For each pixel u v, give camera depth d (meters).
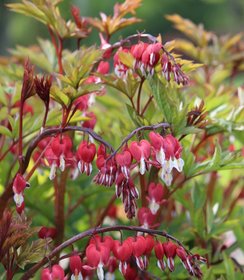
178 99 0.86
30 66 0.79
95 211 1.10
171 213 1.01
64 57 0.99
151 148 0.73
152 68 0.78
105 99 1.08
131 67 0.81
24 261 0.76
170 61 0.79
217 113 0.95
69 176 0.97
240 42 1.25
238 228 0.99
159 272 0.86
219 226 0.95
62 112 0.84
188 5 6.20
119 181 0.72
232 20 6.42
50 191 1.05
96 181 0.72
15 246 0.75
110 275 0.82
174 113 0.82
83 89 0.77
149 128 0.75
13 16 5.57
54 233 0.85
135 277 0.81
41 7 0.89
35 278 0.95
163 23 6.08
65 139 0.76
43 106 1.03
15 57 1.16
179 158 0.74
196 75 1.16
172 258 0.74
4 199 0.78
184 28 1.21
